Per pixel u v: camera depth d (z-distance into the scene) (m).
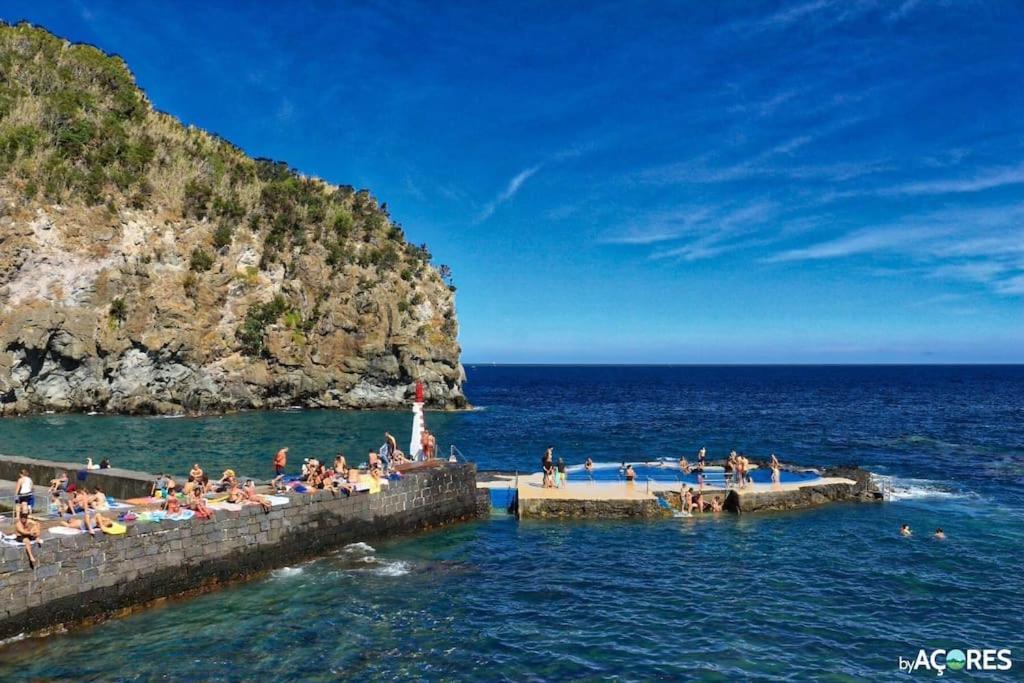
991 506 32.94
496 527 27.80
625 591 20.50
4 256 69.94
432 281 105.06
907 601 19.80
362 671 15.05
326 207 102.44
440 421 77.50
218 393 82.19
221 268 83.50
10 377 70.81
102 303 75.12
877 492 33.81
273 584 20.08
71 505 17.84
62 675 14.35
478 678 14.84
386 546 24.41
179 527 18.53
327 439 58.38
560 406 103.75
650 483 33.03
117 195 78.88
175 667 14.90
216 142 106.44
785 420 79.19
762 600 19.80
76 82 89.88
